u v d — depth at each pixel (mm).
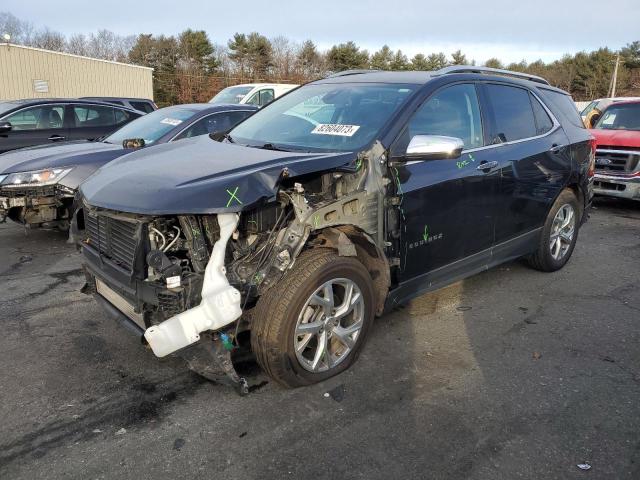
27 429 2994
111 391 3369
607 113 10430
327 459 2771
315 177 3400
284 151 3711
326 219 3258
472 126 4375
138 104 13289
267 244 3195
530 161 4836
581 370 3701
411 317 4520
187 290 2963
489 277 5566
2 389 3371
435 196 3906
